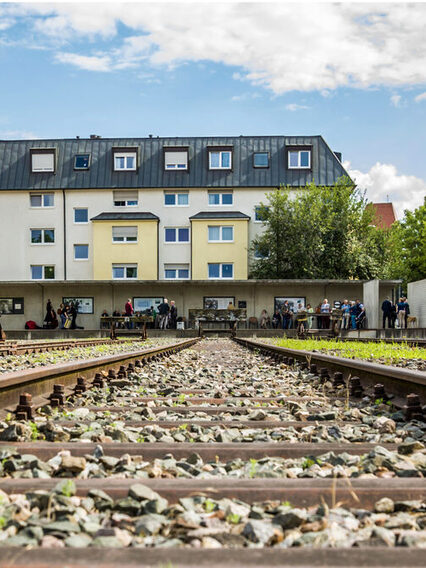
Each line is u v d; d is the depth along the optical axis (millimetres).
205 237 44656
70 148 48125
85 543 1874
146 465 3113
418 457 3287
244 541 1921
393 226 59562
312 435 4238
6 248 46125
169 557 1665
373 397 5785
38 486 2512
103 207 46344
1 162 47406
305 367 9828
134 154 46969
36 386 5609
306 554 1691
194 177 46719
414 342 17984
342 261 43062
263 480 2619
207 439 4098
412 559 1665
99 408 5484
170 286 39000
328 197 43688
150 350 11781
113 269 45188
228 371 10430
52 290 39125
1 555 1665
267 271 43344
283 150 48094
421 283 30281
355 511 2328
